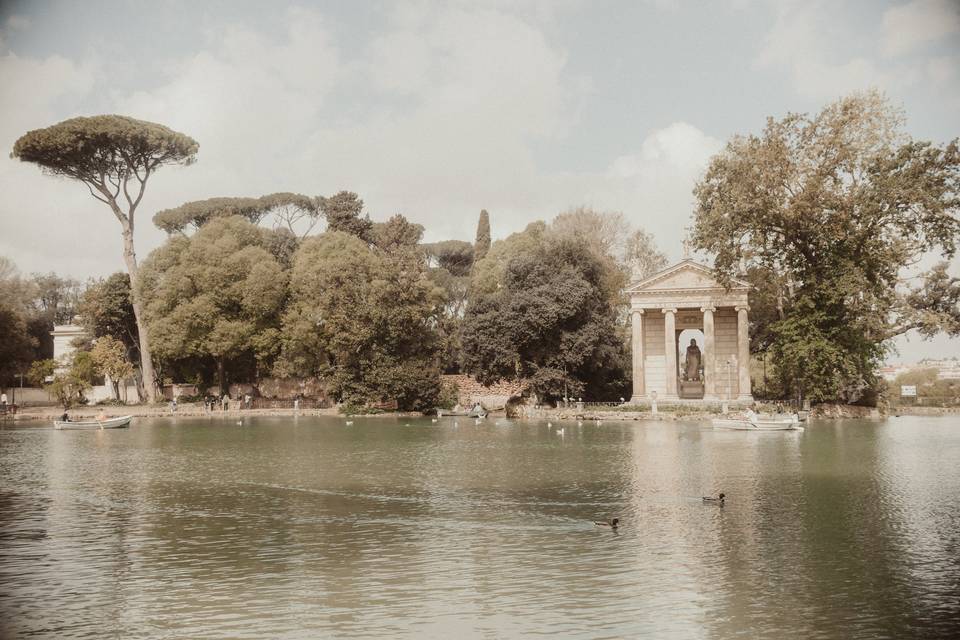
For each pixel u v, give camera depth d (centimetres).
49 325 13975
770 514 3250
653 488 3938
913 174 8238
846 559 2534
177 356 10675
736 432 7631
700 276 10538
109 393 11962
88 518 3266
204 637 1908
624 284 11969
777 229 8956
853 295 8731
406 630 1942
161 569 2473
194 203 13675
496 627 1958
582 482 4150
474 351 11062
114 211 11094
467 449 5969
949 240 8312
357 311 10362
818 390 9162
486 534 2923
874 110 8406
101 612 2081
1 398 10631
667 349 10606
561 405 10569
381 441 6712
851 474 4409
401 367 10444
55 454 5675
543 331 10538
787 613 2042
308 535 2930
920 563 2488
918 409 11869
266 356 11162
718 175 8981
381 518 3228
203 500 3672
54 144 9969
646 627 1953
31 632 1945
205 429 8194
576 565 2483
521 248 12750
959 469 4606
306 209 14650
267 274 10656
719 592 2211
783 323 9131
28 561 2575
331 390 10706
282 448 6091
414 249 13225
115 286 11606
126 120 10369
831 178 8562
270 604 2134
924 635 1895
